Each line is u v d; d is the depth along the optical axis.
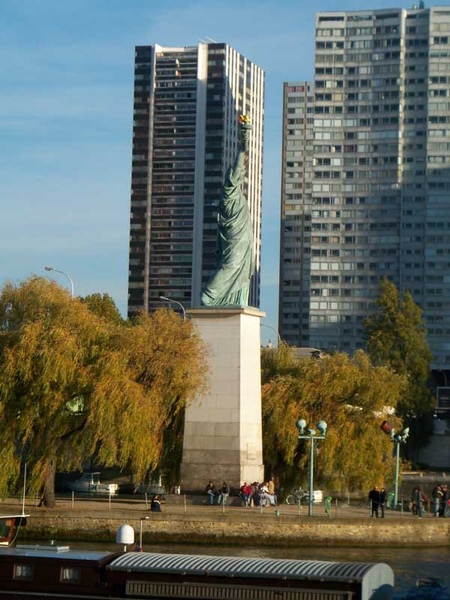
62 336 100.81
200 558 53.97
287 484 122.56
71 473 150.25
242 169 115.62
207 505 107.62
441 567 88.69
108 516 98.75
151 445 102.62
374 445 120.94
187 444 110.38
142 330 106.06
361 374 125.69
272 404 121.44
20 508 99.56
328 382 123.50
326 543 100.38
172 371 105.06
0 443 99.94
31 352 100.06
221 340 110.69
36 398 100.31
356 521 101.56
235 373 110.06
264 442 121.44
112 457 100.81
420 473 182.50
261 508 105.25
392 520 102.75
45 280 107.69
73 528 98.75
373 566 52.06
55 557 55.19
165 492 122.50
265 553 95.06
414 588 51.47
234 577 51.53
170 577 52.41
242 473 109.31
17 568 55.44
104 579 54.16
